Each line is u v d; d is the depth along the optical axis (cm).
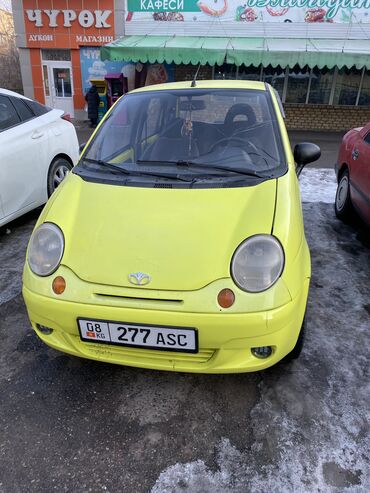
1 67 1917
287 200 214
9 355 247
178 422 201
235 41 1122
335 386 220
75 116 1337
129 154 263
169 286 180
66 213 217
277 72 1227
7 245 394
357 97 1232
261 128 269
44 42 1258
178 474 175
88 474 176
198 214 205
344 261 365
